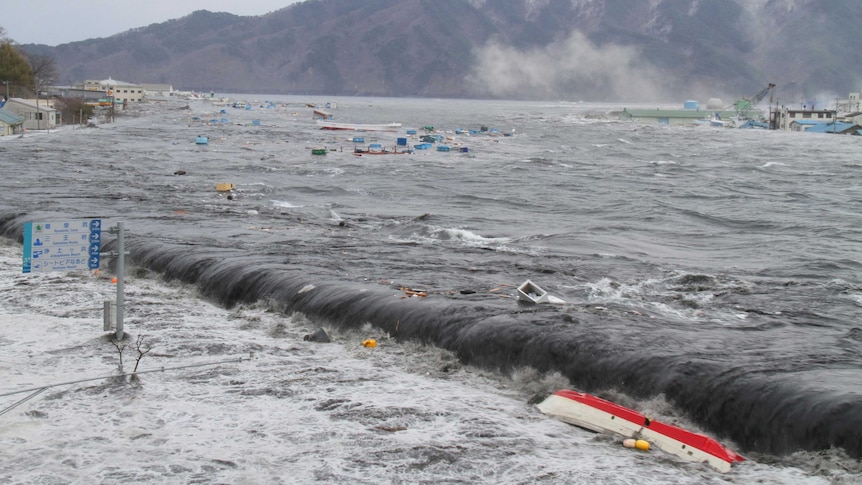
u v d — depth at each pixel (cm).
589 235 4156
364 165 7625
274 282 2792
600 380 1997
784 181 6844
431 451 1566
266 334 2381
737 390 1836
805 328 2423
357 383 1955
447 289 2756
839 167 8088
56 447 1548
